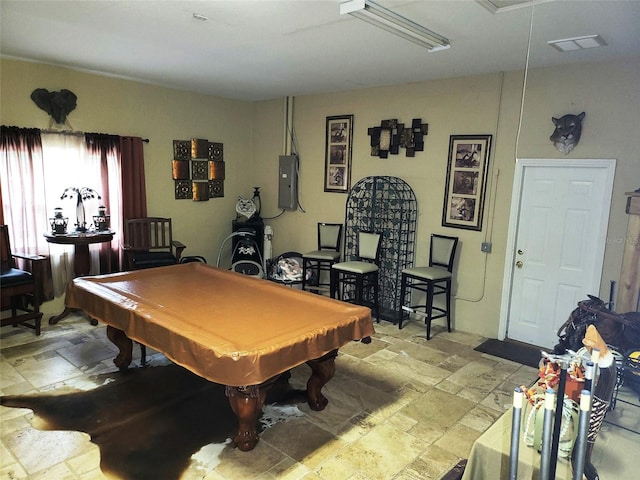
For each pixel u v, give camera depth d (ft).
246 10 9.25
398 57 12.64
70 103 15.25
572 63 12.53
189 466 8.13
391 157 17.06
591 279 12.82
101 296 10.25
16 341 13.52
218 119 20.45
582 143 12.57
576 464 4.19
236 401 8.35
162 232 17.75
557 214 13.34
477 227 15.02
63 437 8.89
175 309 9.60
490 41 10.78
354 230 18.35
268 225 21.84
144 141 17.72
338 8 9.02
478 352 13.79
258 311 9.68
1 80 13.79
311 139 19.69
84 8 9.39
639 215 8.01
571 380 4.77
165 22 10.17
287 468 8.14
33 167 14.64
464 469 5.72
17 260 14.61
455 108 15.15
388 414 10.11
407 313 16.99
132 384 11.14
